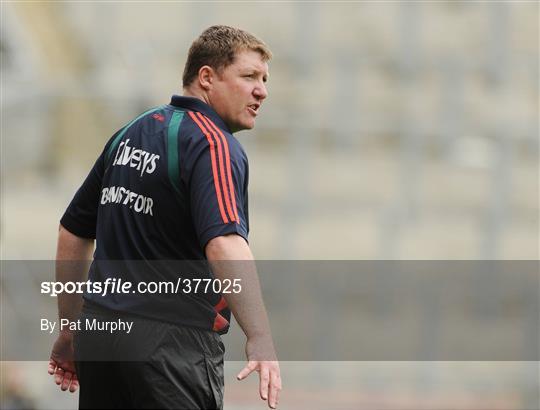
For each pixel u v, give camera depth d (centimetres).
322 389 5472
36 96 6862
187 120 1373
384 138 7650
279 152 7206
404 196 7331
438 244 6912
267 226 6819
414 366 5703
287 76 8219
